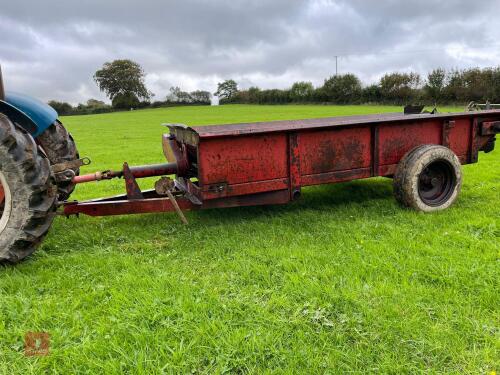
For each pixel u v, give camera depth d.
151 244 4.19
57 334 2.68
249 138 4.27
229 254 3.87
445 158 4.93
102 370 2.36
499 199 5.53
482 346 2.49
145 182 7.75
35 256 3.90
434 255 3.68
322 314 2.81
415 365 2.36
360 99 55.44
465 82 43.28
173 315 2.85
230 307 2.92
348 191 6.16
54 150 5.10
